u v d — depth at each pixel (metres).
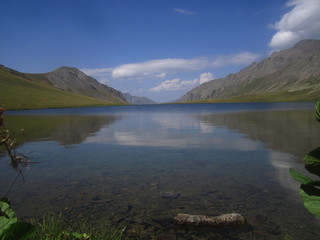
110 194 8.41
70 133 26.19
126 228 6.12
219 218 6.35
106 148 17.00
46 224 5.71
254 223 6.27
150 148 16.80
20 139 21.36
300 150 14.95
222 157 13.62
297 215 6.62
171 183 9.46
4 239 1.98
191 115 62.06
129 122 42.22
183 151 15.54
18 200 7.91
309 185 2.65
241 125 31.78
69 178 10.15
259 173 10.47
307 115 49.22
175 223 6.36
